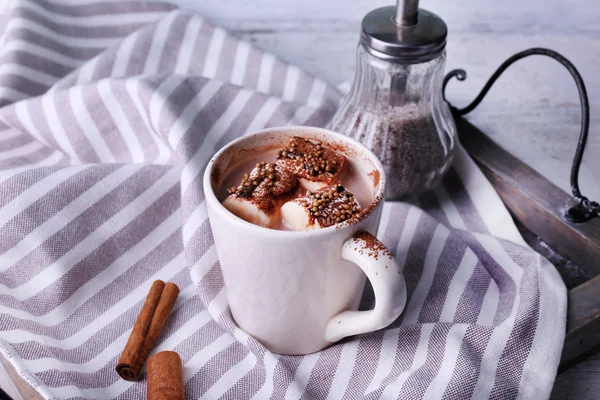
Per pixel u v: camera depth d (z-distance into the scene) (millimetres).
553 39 875
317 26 874
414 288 600
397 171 650
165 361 547
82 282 609
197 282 590
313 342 563
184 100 684
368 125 649
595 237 626
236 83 773
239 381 555
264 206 528
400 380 539
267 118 704
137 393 549
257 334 566
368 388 549
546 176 750
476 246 625
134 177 645
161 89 677
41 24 780
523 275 601
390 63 623
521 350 557
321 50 873
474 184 677
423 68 630
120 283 617
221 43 787
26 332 562
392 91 639
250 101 707
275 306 542
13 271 604
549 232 655
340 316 551
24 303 597
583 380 586
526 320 565
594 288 592
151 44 779
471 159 688
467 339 558
